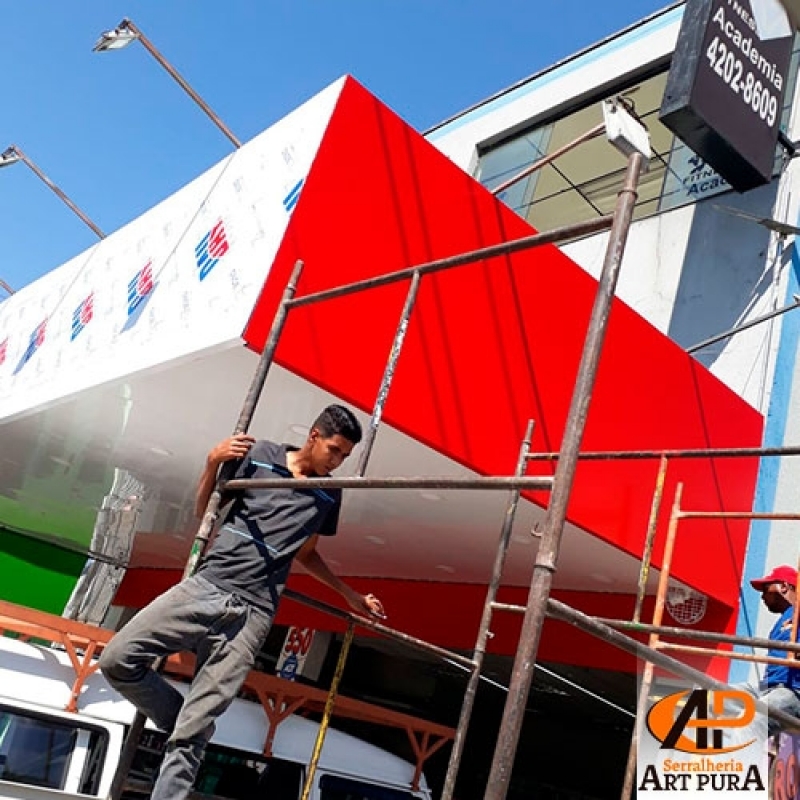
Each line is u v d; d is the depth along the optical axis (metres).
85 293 6.30
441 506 6.16
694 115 7.54
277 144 4.92
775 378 8.06
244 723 4.18
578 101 12.34
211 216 5.13
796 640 4.44
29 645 3.85
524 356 5.37
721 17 7.88
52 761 3.48
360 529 7.53
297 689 4.31
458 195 5.17
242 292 4.32
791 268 8.56
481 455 5.02
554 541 2.17
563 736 12.38
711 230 9.48
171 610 2.93
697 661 6.77
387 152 4.80
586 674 9.35
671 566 6.27
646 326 6.34
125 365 5.02
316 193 4.43
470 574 8.23
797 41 9.64
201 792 3.88
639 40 11.71
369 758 4.62
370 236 4.64
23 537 8.86
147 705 3.05
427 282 4.91
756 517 5.04
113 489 8.02
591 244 10.77
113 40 6.77
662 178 10.47
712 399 6.90
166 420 5.74
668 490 6.32
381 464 5.53
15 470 8.11
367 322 4.57
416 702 12.51
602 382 5.88
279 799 4.12
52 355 6.25
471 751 12.21
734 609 6.76
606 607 7.39
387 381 3.24
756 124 8.12
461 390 4.98
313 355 4.32
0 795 3.28
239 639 3.03
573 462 2.23
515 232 5.48
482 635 4.20
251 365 4.43
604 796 11.57
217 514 3.27
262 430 5.58
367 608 3.57
